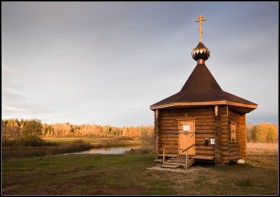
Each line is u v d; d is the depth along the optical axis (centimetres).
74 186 1162
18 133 5509
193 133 1791
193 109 1816
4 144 4641
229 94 1923
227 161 1669
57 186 1165
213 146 1703
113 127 11144
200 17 2175
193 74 2091
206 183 1216
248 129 5247
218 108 1695
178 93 2047
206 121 1756
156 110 1941
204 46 2130
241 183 1208
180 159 1742
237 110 1977
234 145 1883
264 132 4912
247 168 1659
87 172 1525
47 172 1552
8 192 1067
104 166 1778
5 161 2153
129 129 10975
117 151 4450
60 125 10188
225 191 1075
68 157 2467
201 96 1770
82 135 9894
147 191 1070
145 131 6266
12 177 1391
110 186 1157
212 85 2014
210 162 1770
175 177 1346
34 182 1258
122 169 1598
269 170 1591
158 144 1916
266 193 1045
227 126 1694
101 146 6053
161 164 1778
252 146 3681
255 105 1883
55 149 4431
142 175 1398
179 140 1841
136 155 2625
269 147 3478
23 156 3347
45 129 9450
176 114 1883
